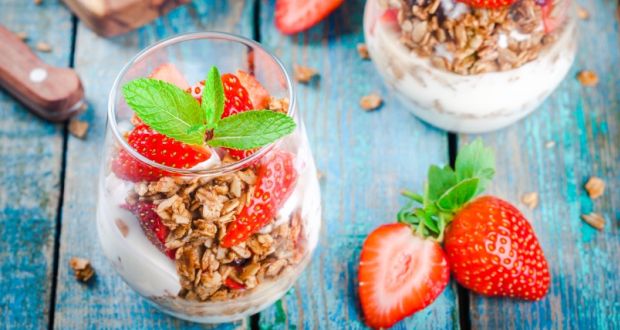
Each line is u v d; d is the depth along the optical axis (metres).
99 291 0.59
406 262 0.57
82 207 0.61
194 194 0.50
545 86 0.60
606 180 0.62
